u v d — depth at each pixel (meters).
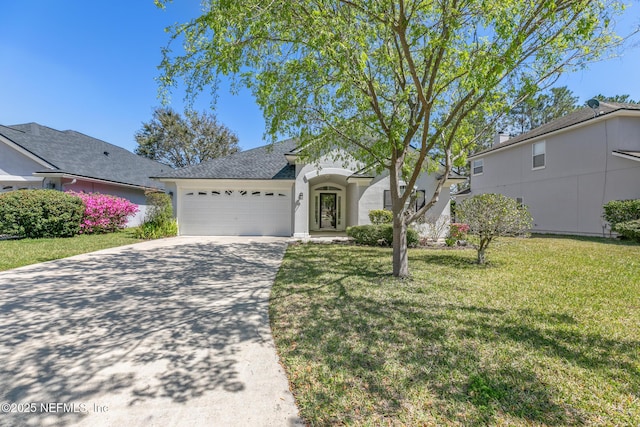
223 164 16.17
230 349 3.44
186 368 3.04
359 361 3.12
